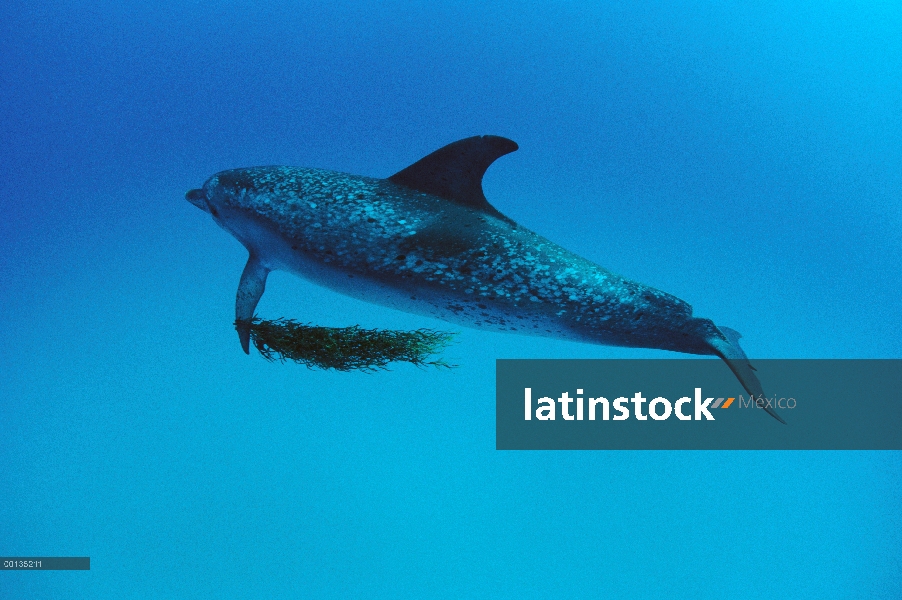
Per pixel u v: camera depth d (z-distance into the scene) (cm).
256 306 507
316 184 467
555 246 441
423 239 434
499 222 441
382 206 446
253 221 475
